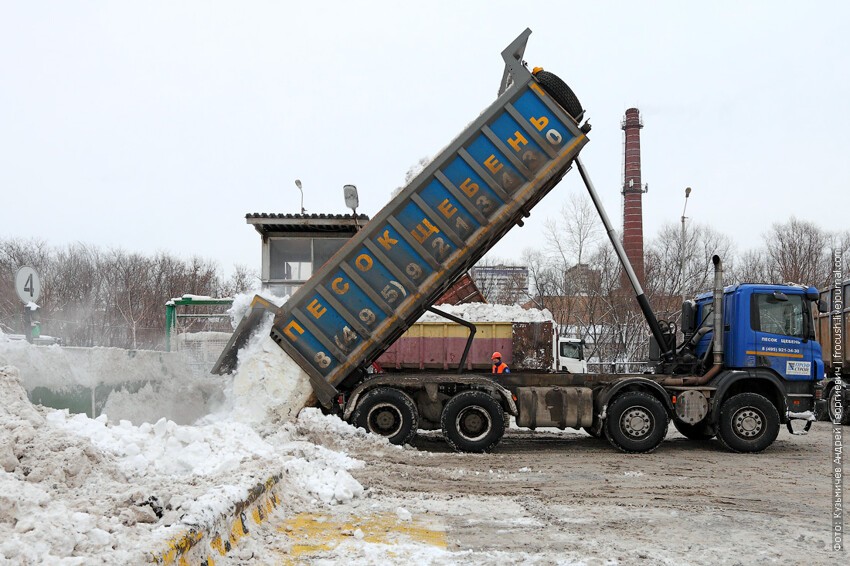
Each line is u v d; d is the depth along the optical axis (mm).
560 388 12539
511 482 9320
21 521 3867
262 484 6285
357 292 11609
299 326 11578
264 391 11375
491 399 11961
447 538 6262
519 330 19219
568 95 11500
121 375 10656
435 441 13367
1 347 7930
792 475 10305
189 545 4375
